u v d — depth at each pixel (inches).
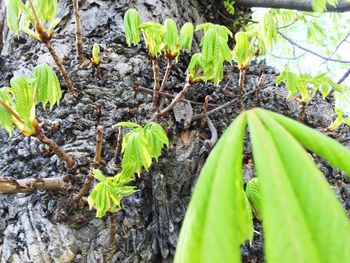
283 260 2.7
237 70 18.7
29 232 11.8
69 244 11.7
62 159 12.2
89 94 14.8
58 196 12.3
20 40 18.8
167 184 12.9
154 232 12.2
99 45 16.7
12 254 11.7
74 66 15.6
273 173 3.2
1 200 12.8
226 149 3.5
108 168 13.0
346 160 3.6
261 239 12.2
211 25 13.1
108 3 18.6
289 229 2.9
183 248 4.0
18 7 11.8
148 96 15.4
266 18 13.2
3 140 14.5
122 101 14.9
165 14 19.8
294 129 3.7
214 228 3.1
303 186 3.2
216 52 12.3
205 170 3.6
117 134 13.8
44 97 10.9
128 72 15.9
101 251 11.7
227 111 16.1
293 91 14.2
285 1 24.1
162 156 13.3
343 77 22.3
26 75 15.7
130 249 11.9
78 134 13.8
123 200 12.4
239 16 26.0
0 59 17.9
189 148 14.2
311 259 2.7
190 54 18.1
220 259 3.0
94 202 10.6
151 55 13.6
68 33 17.5
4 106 10.1
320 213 3.0
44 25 12.7
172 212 12.5
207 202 3.4
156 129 11.3
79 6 18.3
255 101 16.2
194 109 15.9
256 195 10.3
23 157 13.5
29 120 10.6
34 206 12.3
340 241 2.9
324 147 3.7
